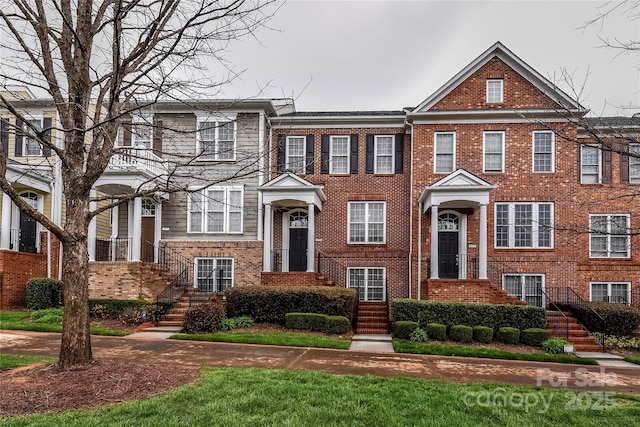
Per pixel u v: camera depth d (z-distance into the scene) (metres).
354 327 16.02
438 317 14.59
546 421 6.21
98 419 5.66
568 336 14.45
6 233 17.86
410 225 19.08
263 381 7.73
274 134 20.27
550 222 18.23
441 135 18.92
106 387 7.00
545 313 14.36
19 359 9.35
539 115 18.17
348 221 19.84
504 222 18.48
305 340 12.87
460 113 18.48
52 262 19.52
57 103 7.53
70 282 7.99
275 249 19.69
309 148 20.19
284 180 18.20
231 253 19.11
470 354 12.16
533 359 11.99
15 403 6.27
